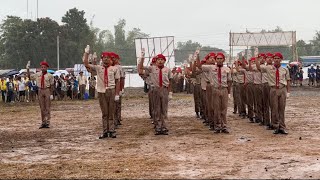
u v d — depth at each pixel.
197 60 16.62
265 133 14.81
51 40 83.38
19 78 35.09
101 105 14.36
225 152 11.35
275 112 14.95
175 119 19.81
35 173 9.40
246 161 10.19
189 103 29.47
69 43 85.19
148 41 27.98
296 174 8.88
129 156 11.09
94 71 14.52
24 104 31.56
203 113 19.16
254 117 18.11
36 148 12.68
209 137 14.07
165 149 11.99
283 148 11.79
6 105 30.84
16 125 18.75
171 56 27.75
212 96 15.06
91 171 9.47
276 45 53.00
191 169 9.49
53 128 17.33
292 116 20.09
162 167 9.73
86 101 34.22
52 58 83.62
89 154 11.55
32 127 17.88
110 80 14.27
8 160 10.94
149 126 17.38
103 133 14.41
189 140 13.51
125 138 14.27
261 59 16.88
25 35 82.75
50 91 17.55
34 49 82.75
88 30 92.94
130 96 38.34
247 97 18.27
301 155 10.79
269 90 15.44
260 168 9.45
